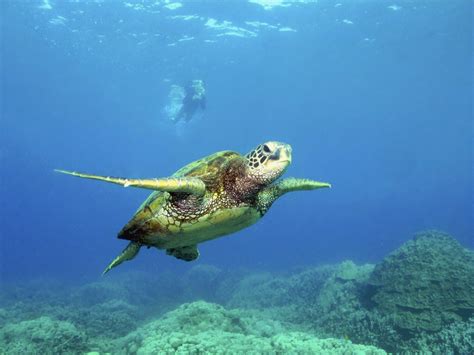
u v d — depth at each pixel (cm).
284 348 654
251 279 2245
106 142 10538
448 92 6112
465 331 894
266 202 487
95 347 950
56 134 9256
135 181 343
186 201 410
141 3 3344
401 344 984
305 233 9738
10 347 895
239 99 6606
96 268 4166
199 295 2241
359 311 1186
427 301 1038
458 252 1198
